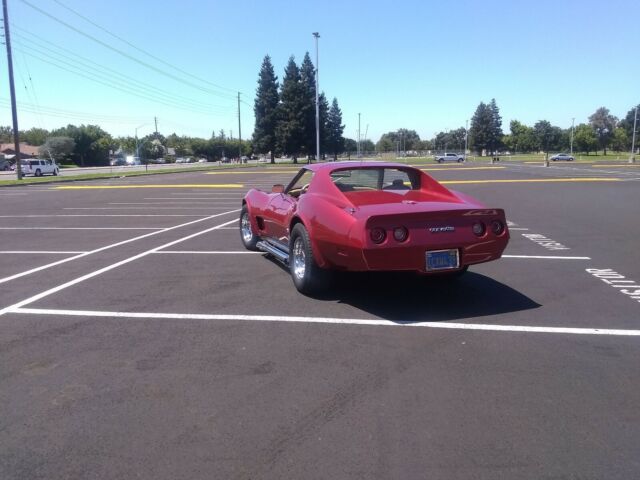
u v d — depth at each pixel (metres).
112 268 7.90
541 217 13.69
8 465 2.93
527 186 25.53
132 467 2.90
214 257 8.69
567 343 4.72
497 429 3.27
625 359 4.36
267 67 88.38
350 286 6.71
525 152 152.62
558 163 69.44
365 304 5.93
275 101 89.19
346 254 5.39
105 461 2.96
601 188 23.94
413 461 2.93
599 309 5.71
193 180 37.88
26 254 9.12
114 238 10.83
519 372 4.11
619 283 6.84
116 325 5.28
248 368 4.20
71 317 5.54
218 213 15.46
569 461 2.93
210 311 5.71
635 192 21.61
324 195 6.07
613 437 3.17
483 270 7.62
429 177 6.82
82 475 2.83
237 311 5.70
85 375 4.10
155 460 2.96
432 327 5.16
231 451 3.04
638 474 2.81
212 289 6.62
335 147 106.19
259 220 8.36
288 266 7.14
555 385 3.88
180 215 15.00
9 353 4.56
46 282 7.05
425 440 3.14
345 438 3.17
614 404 3.59
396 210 5.51
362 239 5.15
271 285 6.82
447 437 3.18
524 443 3.11
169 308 5.83
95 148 104.31
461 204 6.01
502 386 3.87
